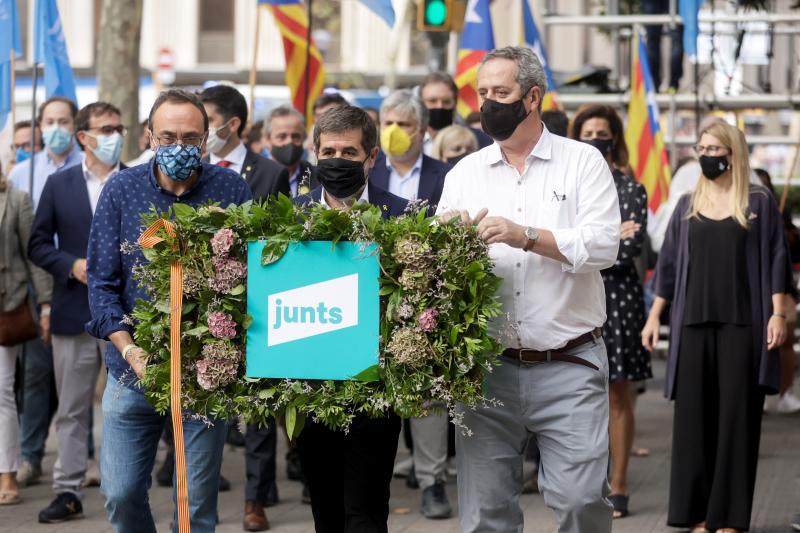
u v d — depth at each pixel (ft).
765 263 25.41
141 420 19.42
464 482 19.06
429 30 47.44
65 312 28.12
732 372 25.34
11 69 33.78
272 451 27.66
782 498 30.86
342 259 17.04
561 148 18.70
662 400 47.83
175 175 18.89
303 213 17.29
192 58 121.90
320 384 17.35
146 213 18.72
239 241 17.26
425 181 28.58
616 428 28.89
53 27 34.96
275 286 17.22
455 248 16.87
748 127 70.03
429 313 16.78
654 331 27.04
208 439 19.38
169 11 121.90
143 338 17.58
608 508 18.76
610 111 29.22
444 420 28.35
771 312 25.34
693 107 49.65
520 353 18.47
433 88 34.45
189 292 17.26
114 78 46.32
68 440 28.27
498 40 76.48
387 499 19.08
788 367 43.68
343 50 116.67
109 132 28.17
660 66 50.19
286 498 30.68
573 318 18.51
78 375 28.30
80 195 28.45
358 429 18.63
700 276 25.62
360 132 18.98
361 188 19.26
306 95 38.37
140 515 19.83
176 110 19.17
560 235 17.76
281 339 17.22
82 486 30.78
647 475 33.65
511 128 18.26
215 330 17.17
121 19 46.16
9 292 29.32
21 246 29.76
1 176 29.71
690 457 25.86
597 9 73.05
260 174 27.14
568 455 18.45
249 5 121.29
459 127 31.24
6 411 29.76
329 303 17.10
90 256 19.53
